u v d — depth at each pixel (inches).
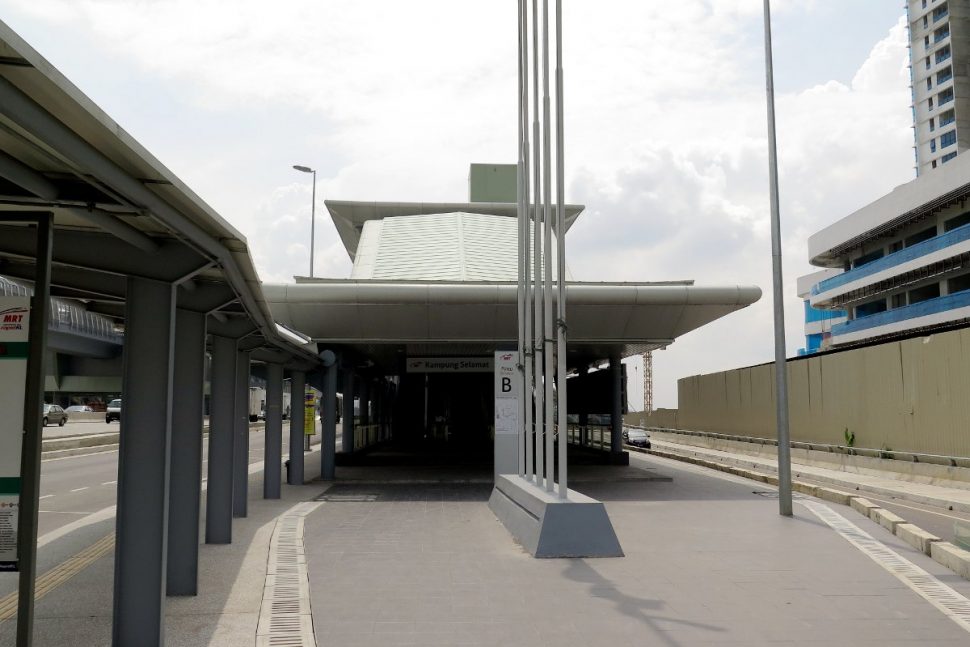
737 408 1519.4
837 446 1059.3
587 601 300.8
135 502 234.4
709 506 610.2
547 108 490.9
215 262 237.6
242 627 263.3
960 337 829.8
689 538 453.4
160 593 233.8
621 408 1055.0
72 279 268.2
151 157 162.2
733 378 1542.8
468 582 333.1
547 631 260.4
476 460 1117.7
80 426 2101.4
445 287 746.8
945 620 275.9
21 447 173.0
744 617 278.5
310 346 656.4
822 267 2581.2
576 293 751.1
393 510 583.2
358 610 286.0
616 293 752.3
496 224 1197.7
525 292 600.7
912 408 919.0
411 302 748.0
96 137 146.3
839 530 484.4
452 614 281.3
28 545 170.9
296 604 294.4
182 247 235.6
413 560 382.3
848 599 305.7
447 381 1797.5
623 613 283.4
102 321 1728.6
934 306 1775.3
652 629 263.1
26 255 224.7
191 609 286.8
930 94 2989.7
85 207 178.9
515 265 1027.9
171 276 235.6
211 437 435.2
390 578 340.2
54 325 1518.2
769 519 535.5
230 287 307.7
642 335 799.7
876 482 844.6
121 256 233.1
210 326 429.4
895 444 954.7
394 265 993.5
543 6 488.7
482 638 252.4
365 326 776.3
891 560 386.9
